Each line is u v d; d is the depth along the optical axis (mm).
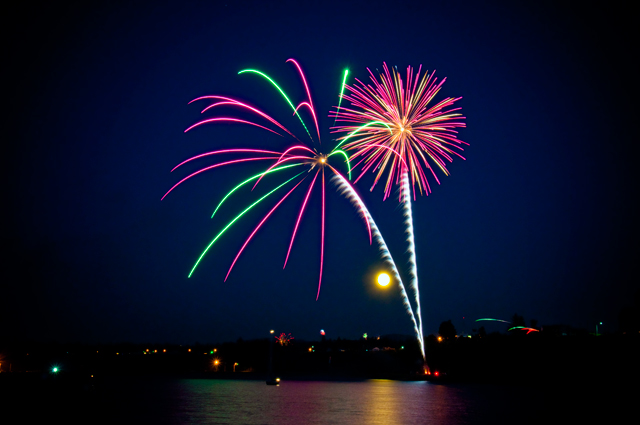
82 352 153500
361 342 176625
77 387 65938
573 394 61281
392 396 60938
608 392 63344
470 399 55562
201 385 85250
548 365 87438
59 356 137375
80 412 42719
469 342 118312
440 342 128125
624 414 40719
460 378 100000
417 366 121438
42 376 68000
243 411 43781
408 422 36688
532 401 52531
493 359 101938
